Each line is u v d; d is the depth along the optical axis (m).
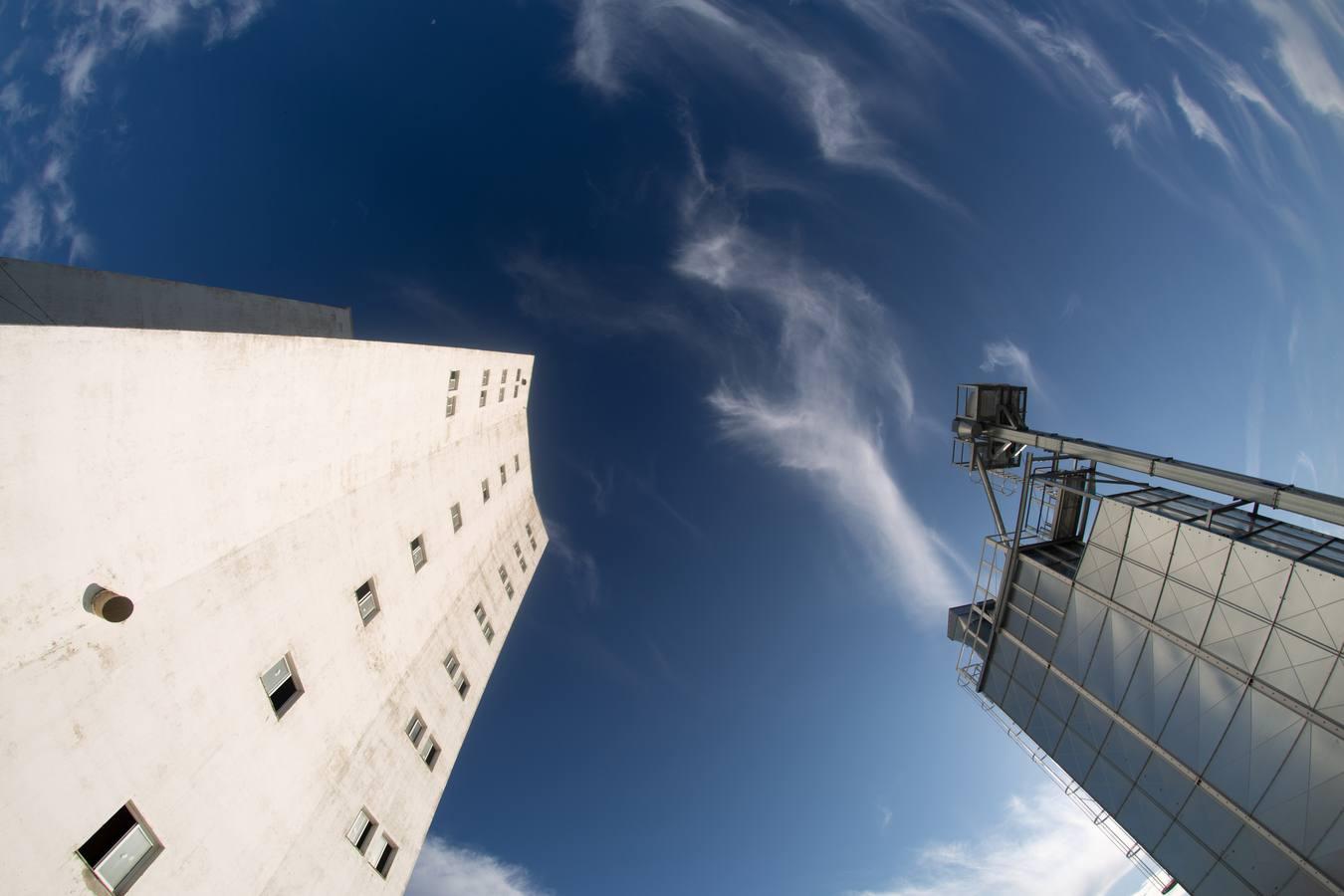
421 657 25.33
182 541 12.52
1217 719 14.42
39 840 9.38
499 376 36.25
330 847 17.22
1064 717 19.27
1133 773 16.67
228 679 13.88
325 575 18.20
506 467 39.62
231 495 14.01
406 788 22.19
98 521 10.47
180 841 12.07
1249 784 13.50
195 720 12.77
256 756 14.62
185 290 20.00
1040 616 20.64
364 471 20.72
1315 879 12.02
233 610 14.10
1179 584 15.82
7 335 9.01
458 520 30.47
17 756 9.15
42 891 9.35
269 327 22.88
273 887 14.69
